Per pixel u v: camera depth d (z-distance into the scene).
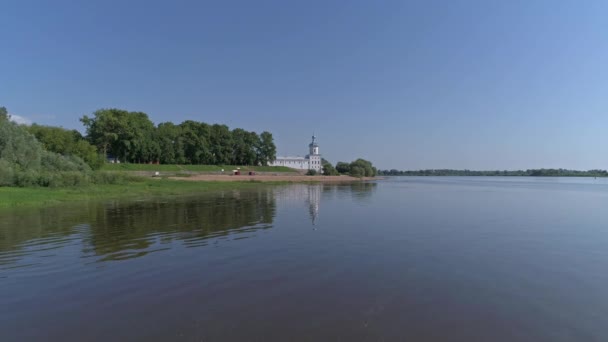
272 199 41.38
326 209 31.19
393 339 7.57
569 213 29.69
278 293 10.27
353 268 12.74
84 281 11.44
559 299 9.87
